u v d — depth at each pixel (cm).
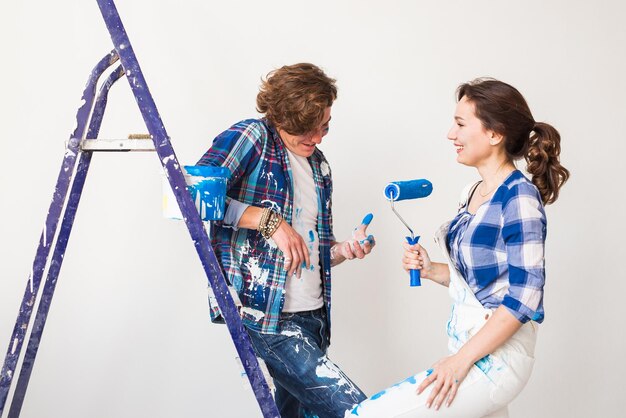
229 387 276
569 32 286
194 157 267
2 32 258
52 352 268
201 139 267
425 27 279
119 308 269
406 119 279
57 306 266
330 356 284
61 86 261
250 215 186
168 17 263
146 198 267
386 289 284
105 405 271
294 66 196
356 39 275
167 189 173
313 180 208
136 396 272
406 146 280
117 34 165
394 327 286
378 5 276
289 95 189
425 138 281
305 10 271
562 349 296
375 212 280
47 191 262
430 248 285
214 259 169
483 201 182
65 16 260
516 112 175
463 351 167
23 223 262
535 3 284
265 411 173
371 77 277
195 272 271
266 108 200
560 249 293
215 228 197
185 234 270
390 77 278
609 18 288
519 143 180
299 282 200
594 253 294
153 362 272
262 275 194
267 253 195
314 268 205
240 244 195
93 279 267
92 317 268
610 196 293
